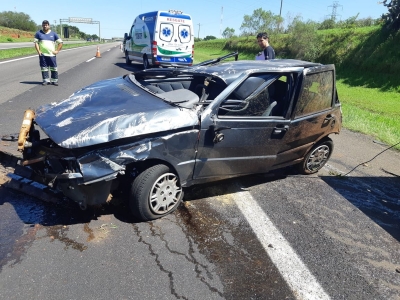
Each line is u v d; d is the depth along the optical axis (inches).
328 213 160.9
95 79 503.5
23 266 106.7
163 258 116.8
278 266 119.3
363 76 767.7
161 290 102.4
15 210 135.9
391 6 760.3
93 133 120.9
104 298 97.4
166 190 138.6
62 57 928.9
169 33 605.0
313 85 174.6
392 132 324.5
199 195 164.7
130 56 774.5
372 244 139.7
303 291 109.0
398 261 130.7
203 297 101.5
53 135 122.1
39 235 122.4
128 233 128.6
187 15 615.8
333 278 116.5
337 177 205.2
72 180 119.0
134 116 129.8
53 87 405.7
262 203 163.5
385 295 111.6
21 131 134.6
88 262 111.1
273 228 142.6
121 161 123.2
